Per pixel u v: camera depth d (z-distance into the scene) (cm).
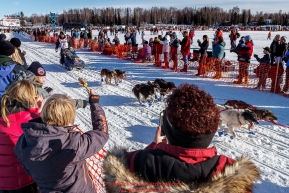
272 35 4150
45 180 207
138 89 820
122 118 717
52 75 1311
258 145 554
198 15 9050
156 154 147
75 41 2553
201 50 1206
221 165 141
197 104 140
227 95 914
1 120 263
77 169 217
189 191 129
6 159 259
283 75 968
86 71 1396
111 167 147
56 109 207
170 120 144
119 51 1888
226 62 1235
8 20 8825
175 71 1336
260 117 606
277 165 475
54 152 197
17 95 258
